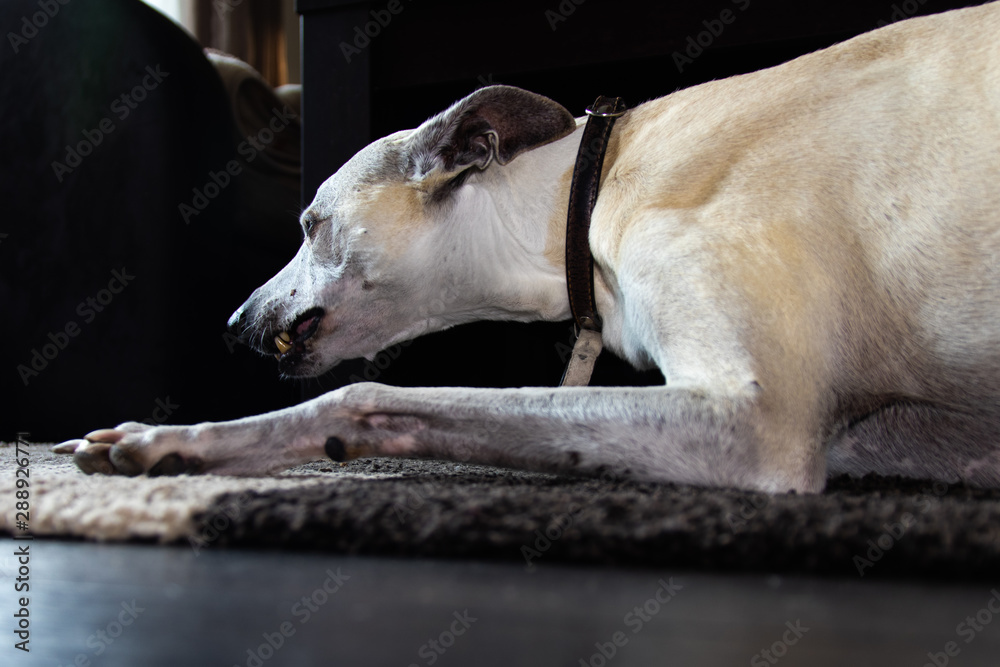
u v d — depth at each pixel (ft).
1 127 9.48
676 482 3.73
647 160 4.75
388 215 5.26
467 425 3.93
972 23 4.44
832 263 4.07
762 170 4.31
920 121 4.22
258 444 4.00
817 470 3.84
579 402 3.83
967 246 3.97
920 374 4.18
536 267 5.34
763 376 3.70
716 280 3.90
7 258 9.50
